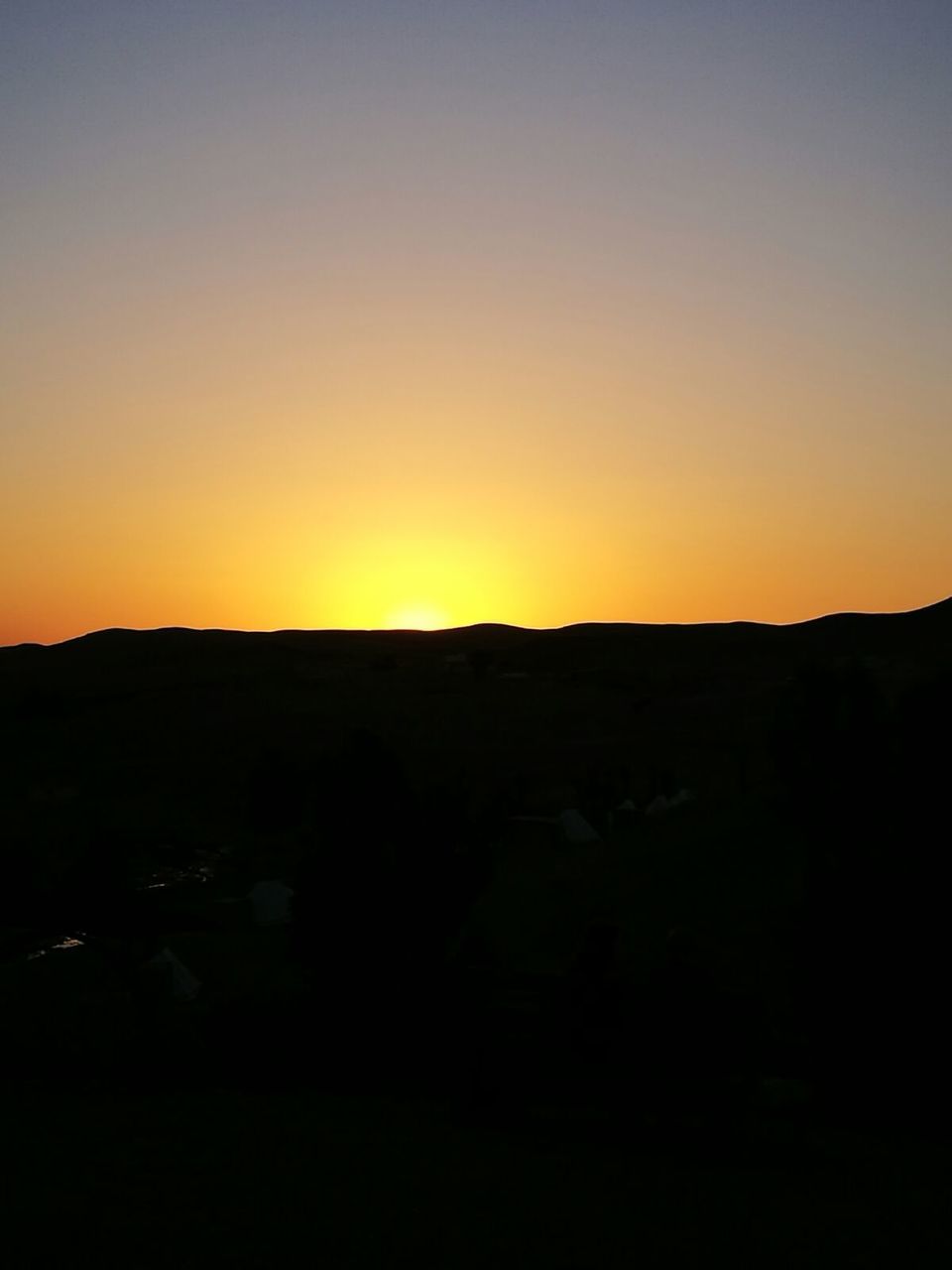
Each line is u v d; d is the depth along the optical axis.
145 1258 9.78
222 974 32.78
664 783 68.56
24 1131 14.73
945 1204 12.18
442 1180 12.53
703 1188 12.50
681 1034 15.70
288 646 177.12
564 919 35.81
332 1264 9.77
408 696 128.25
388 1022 20.11
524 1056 16.12
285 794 68.75
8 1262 9.66
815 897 21.22
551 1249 10.35
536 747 100.06
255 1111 16.27
